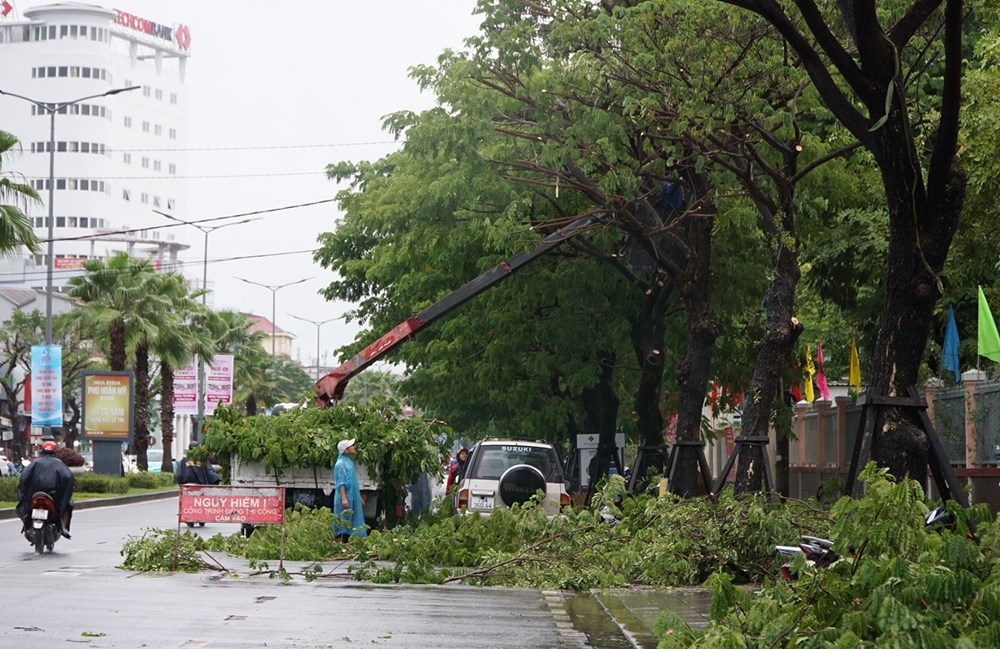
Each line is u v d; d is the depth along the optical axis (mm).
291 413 24250
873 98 15406
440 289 39250
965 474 22953
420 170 32219
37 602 13992
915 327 15812
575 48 23266
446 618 13352
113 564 19844
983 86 21000
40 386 57469
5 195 43688
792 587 8586
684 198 27297
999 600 7469
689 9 20984
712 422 60812
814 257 28422
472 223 28594
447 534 20750
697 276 25625
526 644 11438
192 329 79812
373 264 44438
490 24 24859
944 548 8039
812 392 41812
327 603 14531
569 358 35156
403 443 23812
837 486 24234
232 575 17828
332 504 23812
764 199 22297
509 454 25688
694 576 17344
